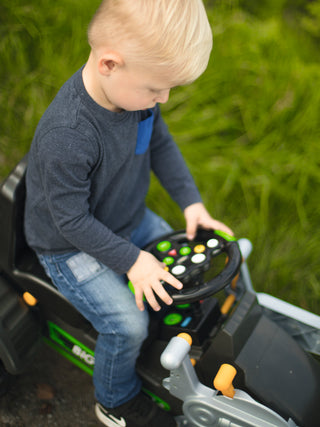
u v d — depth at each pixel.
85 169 0.94
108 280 1.11
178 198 1.27
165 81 0.85
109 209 1.11
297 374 1.08
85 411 1.37
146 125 1.07
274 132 2.02
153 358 1.21
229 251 1.08
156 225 1.35
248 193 1.87
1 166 1.99
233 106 2.12
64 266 1.11
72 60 2.19
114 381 1.16
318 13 2.35
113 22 0.81
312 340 1.20
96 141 0.94
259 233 1.73
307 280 1.65
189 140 2.03
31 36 2.32
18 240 1.17
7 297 1.23
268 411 0.98
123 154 1.02
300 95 2.06
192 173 1.91
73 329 1.27
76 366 1.49
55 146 0.90
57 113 0.92
